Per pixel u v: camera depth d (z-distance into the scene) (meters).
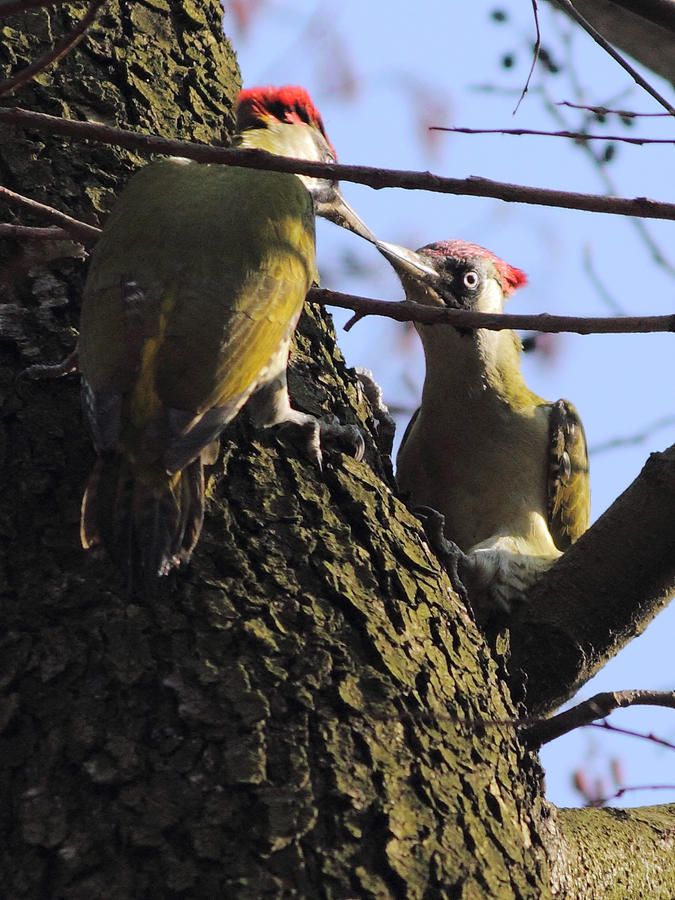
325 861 4.98
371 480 6.85
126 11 8.24
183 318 6.52
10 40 7.73
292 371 7.36
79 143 7.52
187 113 8.14
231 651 5.53
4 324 6.68
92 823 4.94
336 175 5.21
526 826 5.83
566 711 6.20
